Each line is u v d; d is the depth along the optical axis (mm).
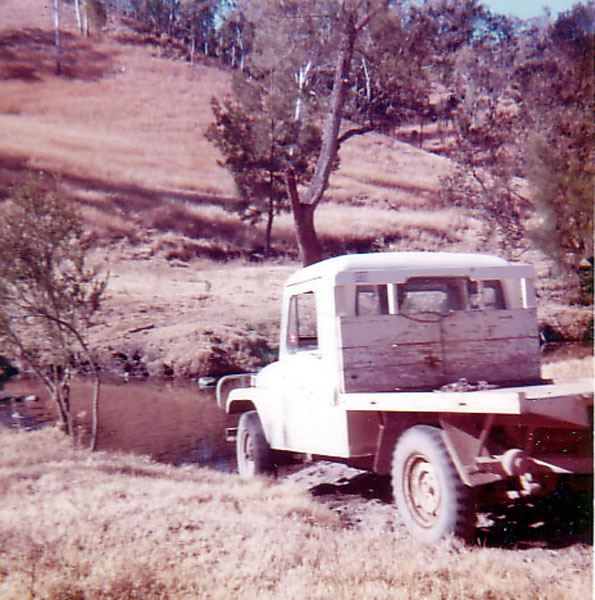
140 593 4250
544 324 21453
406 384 5953
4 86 59375
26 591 4258
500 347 6195
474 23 36531
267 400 7688
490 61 34750
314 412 6457
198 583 4312
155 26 76500
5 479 7230
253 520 5660
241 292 30547
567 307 22500
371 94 27469
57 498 6383
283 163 38562
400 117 28766
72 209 11367
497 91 33656
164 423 13594
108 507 6000
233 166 39500
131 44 73938
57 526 5457
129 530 5297
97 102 63062
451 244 41719
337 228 43719
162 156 54531
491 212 27844
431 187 59656
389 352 5969
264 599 4039
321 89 29750
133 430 12953
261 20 27891
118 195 42281
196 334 23062
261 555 4711
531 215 26188
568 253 17844
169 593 4219
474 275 6391
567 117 18953
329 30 26016
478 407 4570
